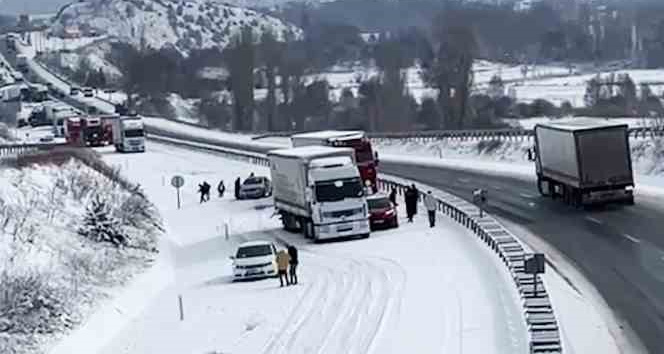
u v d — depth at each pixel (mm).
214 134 180625
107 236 62375
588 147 69125
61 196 67625
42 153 87938
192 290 53562
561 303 42031
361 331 39250
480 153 118188
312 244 66500
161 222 81312
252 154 130000
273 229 75375
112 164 125562
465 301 42938
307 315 43469
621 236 57594
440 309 41812
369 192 80500
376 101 180625
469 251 56156
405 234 66250
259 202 91438
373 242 64250
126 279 54312
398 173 105312
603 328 37812
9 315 41688
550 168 75312
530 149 99188
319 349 37125
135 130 143500
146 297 51906
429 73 198250
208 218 84500
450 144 125688
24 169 70562
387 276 50719
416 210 75188
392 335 38156
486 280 47094
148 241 67812
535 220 66000
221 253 66625
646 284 44906
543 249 55062
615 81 183750
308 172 68188
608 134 69000
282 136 161500
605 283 45562
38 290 44812
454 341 36531
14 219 56250
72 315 44469
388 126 177500
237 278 55438
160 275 58188
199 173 119312
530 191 82125
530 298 40156
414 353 35375
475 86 198750
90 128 155375
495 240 55188
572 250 54156
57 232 58531
